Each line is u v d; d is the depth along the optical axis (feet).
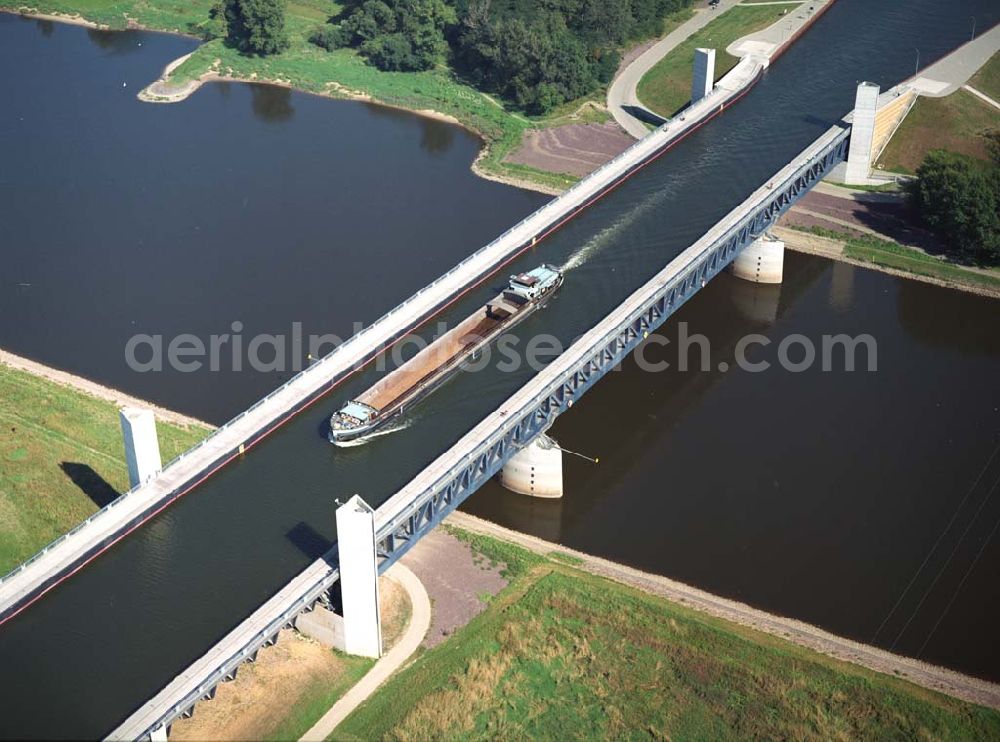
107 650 531.09
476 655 588.50
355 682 572.10
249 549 579.89
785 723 561.43
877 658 599.16
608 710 565.94
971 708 570.05
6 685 515.09
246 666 570.87
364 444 640.17
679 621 612.29
